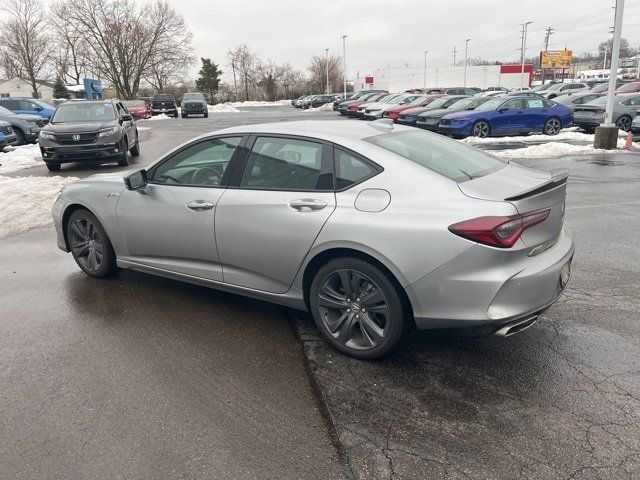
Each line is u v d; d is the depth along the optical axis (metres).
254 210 3.67
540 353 3.46
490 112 18.20
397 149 3.49
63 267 5.45
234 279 3.95
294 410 2.91
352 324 3.43
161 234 4.26
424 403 2.94
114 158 12.96
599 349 3.50
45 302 4.50
